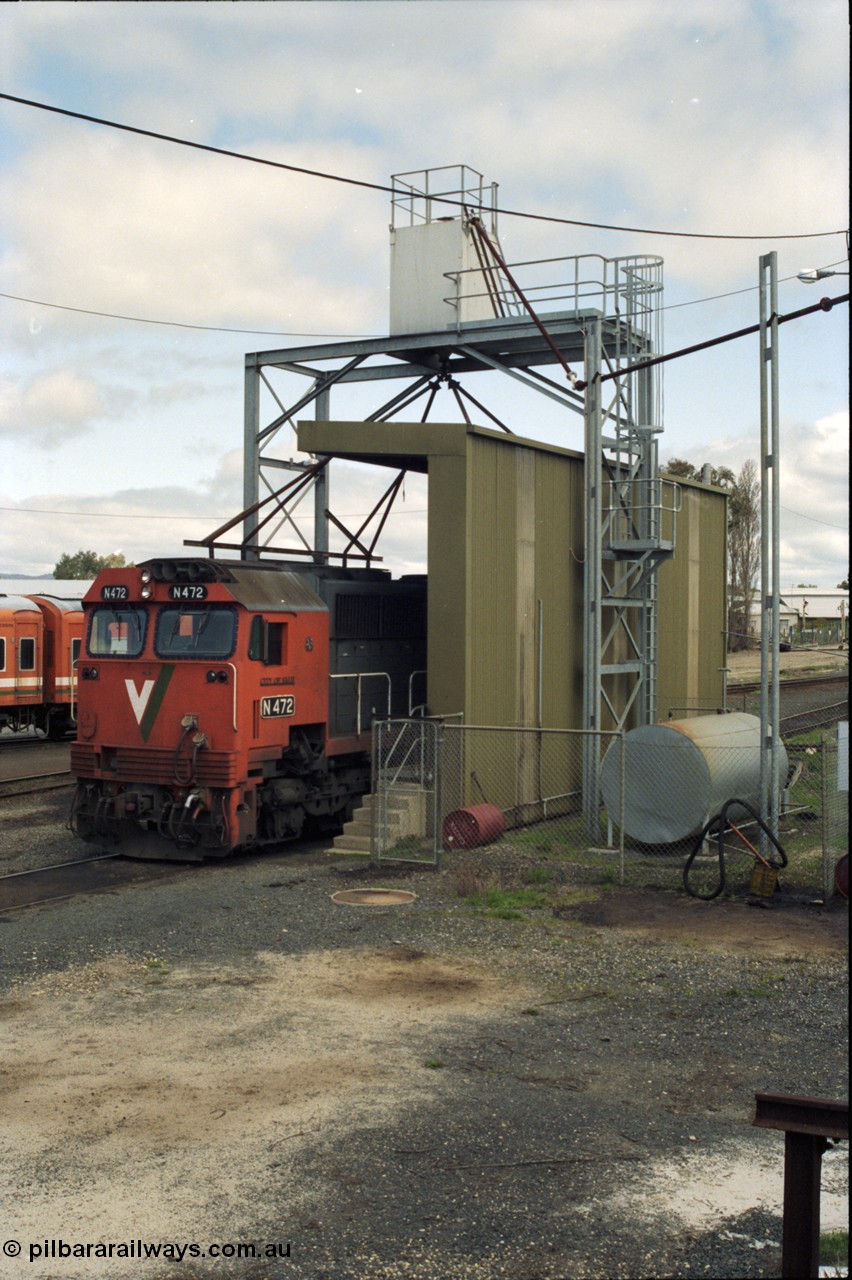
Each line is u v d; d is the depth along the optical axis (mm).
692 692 24234
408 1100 7086
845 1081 7398
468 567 16203
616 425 18047
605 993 9297
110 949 10641
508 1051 7969
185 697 14758
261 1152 6344
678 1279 5023
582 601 19688
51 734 31656
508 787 17312
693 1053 7938
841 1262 4941
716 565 25609
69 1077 7492
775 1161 6234
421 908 12219
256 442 20578
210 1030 8406
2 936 11086
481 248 19859
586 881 13477
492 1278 5051
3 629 29609
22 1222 5570
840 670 55500
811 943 10781
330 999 9148
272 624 15258
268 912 12055
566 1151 6355
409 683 18391
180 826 14430
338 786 17094
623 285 18156
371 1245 5336
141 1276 5074
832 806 14016
